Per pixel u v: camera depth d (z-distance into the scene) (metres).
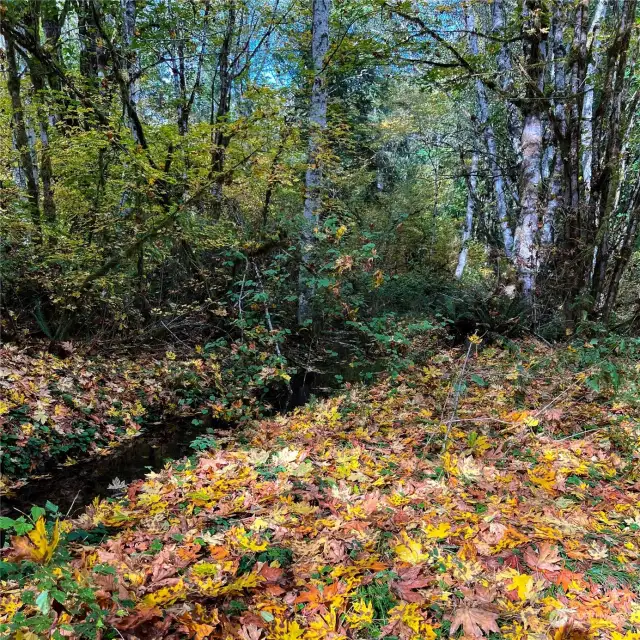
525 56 8.05
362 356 7.23
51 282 5.89
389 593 1.83
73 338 6.45
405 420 4.21
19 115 6.34
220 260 7.81
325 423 4.37
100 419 4.98
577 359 4.92
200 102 13.77
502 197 12.51
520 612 1.68
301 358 7.23
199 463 3.47
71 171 6.99
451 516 2.38
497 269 10.01
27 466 4.00
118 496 3.43
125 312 6.90
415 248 14.03
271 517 2.38
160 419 5.47
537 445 3.35
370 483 2.86
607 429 3.57
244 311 7.12
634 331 6.29
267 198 8.19
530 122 7.84
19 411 4.43
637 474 2.89
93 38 7.46
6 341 5.54
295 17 10.65
